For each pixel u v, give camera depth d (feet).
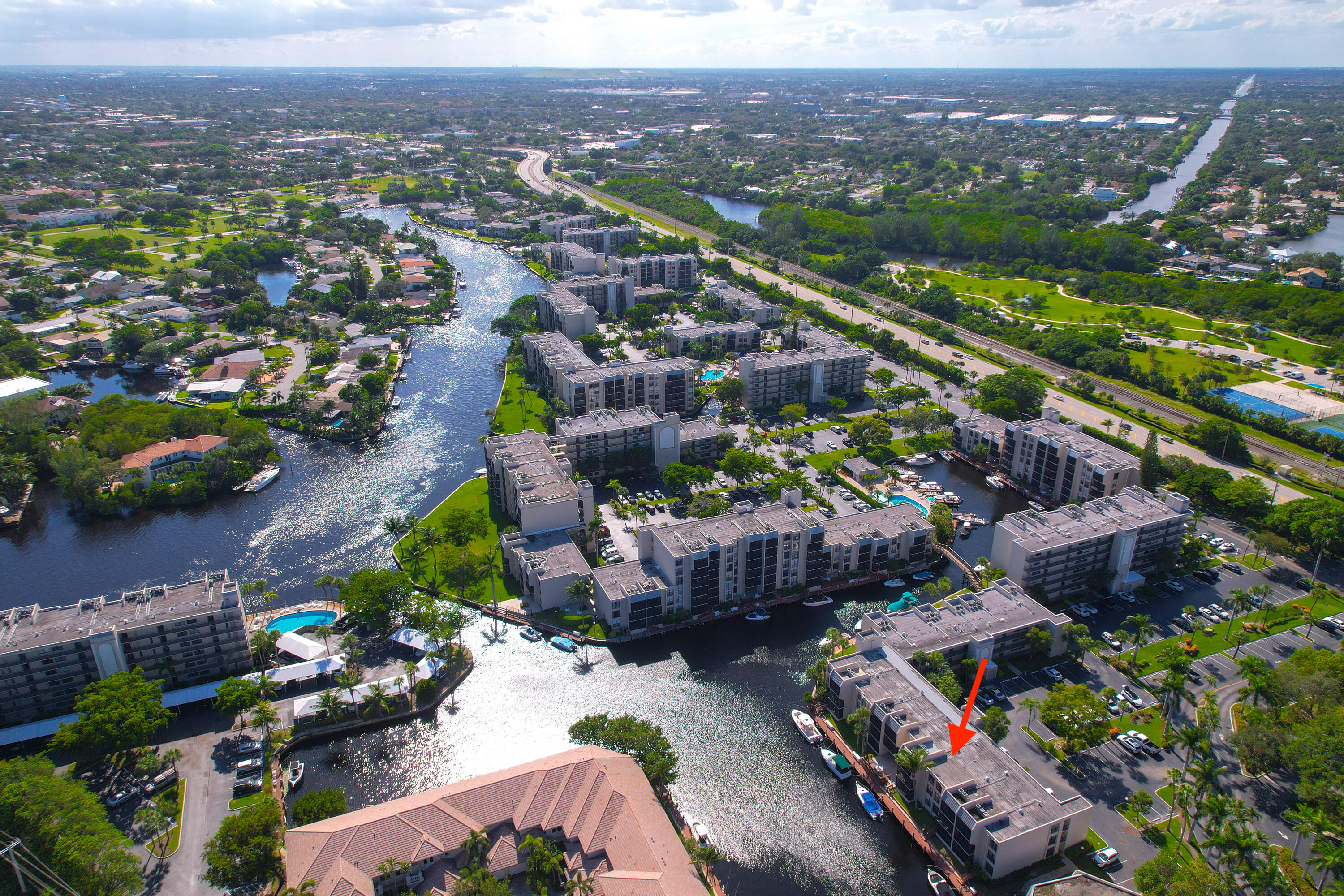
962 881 627.87
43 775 629.92
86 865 575.79
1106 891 605.31
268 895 608.19
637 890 575.79
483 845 616.80
